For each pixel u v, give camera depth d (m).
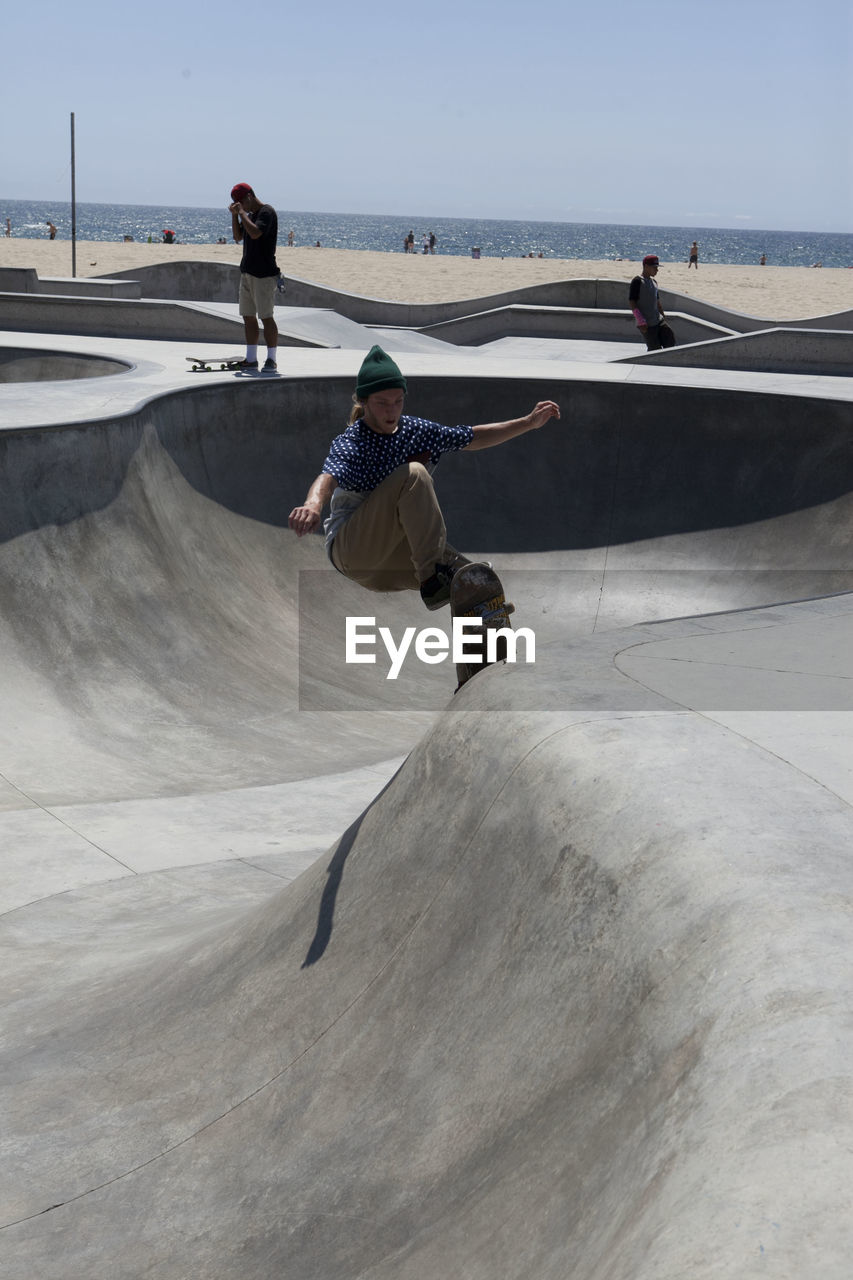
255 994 3.49
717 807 2.46
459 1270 2.04
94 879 5.92
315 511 3.21
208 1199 2.82
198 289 25.64
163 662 8.41
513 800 2.86
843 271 68.31
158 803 6.92
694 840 2.35
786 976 1.91
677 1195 1.59
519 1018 2.45
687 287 45.31
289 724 8.40
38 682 7.64
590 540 11.91
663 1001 2.09
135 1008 4.02
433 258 61.62
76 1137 3.28
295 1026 3.21
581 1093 2.14
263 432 11.39
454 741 3.24
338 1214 2.48
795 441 11.70
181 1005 3.80
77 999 4.42
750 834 2.35
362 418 3.49
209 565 9.77
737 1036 1.85
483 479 12.25
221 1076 3.28
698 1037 1.93
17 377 16.02
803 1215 1.41
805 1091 1.64
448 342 23.70
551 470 12.30
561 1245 1.85
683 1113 1.80
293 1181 2.69
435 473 12.23
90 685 7.87
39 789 6.83
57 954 5.08
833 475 11.42
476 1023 2.58
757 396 11.86
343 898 3.43
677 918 2.21
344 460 3.38
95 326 20.64
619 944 2.29
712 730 2.89
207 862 6.18
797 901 2.10
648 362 18.53
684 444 12.16
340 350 17.56
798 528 11.37
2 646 7.62
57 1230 2.89
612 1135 1.96
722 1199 1.50
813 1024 1.78
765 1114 1.64
